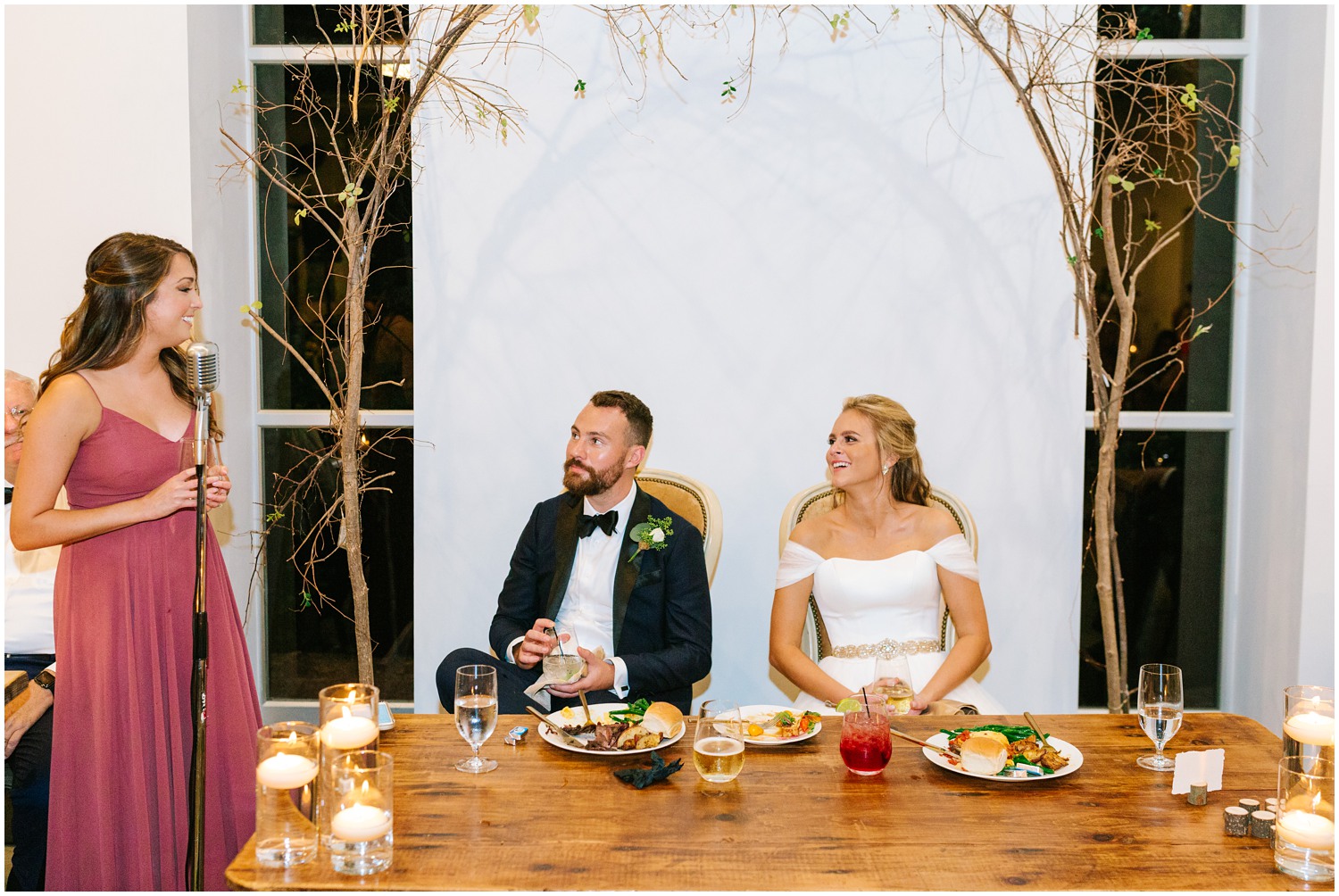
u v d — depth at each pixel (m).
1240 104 3.25
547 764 1.66
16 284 2.96
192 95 2.99
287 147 3.32
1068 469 3.18
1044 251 3.14
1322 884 1.29
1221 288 3.32
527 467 3.20
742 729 1.56
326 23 3.29
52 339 2.99
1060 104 3.09
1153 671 1.64
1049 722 1.90
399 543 3.43
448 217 3.15
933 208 3.13
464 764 1.66
